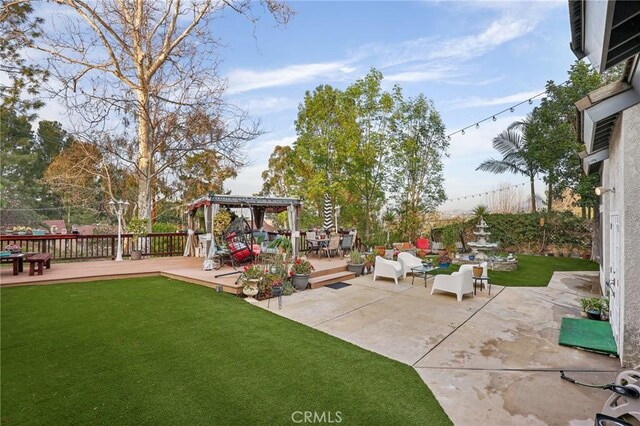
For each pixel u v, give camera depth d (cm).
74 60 1225
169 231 1407
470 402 311
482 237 1354
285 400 304
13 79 1327
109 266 911
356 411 290
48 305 562
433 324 534
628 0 154
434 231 1666
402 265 913
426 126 1606
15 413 274
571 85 1356
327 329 500
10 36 1199
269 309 591
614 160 496
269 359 388
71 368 353
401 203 1636
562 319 559
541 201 1728
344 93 1544
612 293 507
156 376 340
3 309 536
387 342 455
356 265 934
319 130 1630
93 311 538
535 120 1489
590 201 1266
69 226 2330
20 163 2186
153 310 553
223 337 449
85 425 262
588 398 321
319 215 1748
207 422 269
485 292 767
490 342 461
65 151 1827
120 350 399
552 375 368
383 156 1551
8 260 744
